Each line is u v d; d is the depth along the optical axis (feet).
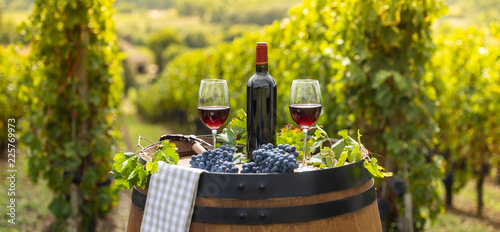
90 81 12.84
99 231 16.87
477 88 18.44
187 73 44.98
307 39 13.89
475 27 18.71
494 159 19.42
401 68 10.71
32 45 12.55
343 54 11.86
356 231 4.77
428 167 12.07
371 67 10.66
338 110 12.08
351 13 11.39
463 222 18.48
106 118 14.11
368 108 11.41
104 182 14.10
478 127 19.02
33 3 12.28
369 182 5.11
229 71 25.79
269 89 5.50
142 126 57.93
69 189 13.24
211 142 6.49
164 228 4.63
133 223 5.08
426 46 10.54
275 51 16.71
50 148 12.89
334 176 4.61
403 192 11.57
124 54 14.55
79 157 13.20
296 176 4.45
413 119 10.82
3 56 29.55
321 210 4.54
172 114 57.62
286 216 4.43
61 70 12.53
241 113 6.40
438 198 12.29
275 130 5.61
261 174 4.40
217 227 4.47
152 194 4.75
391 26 10.32
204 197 4.51
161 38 156.46
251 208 4.42
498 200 22.17
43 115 12.82
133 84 134.62
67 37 12.34
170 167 4.70
